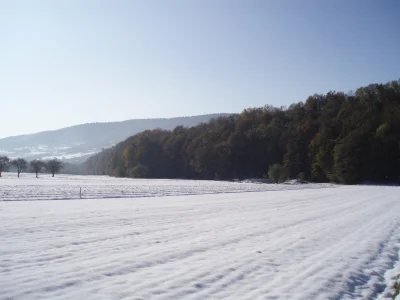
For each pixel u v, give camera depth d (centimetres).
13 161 12556
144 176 12262
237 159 10406
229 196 3594
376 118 8375
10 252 923
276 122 10769
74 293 638
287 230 1385
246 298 644
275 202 2805
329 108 10194
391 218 1814
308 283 743
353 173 7356
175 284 704
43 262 837
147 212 1950
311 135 9269
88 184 6431
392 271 881
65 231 1267
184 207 2288
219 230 1358
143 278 736
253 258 927
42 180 8306
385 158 7531
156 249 1002
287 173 8419
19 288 655
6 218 1555
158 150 13012
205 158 11006
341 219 1752
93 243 1067
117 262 849
